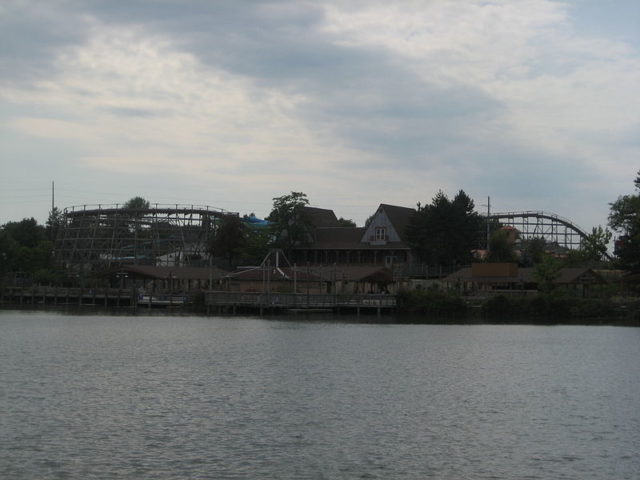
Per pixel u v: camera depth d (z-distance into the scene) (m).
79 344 85.50
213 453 38.72
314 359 73.00
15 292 173.88
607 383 59.75
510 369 67.12
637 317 124.94
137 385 57.28
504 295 131.50
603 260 169.50
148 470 35.97
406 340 91.50
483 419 46.59
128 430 42.94
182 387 56.53
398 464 37.31
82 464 36.66
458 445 40.62
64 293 168.50
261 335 97.50
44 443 40.03
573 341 91.44
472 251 178.50
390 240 183.12
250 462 37.34
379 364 69.69
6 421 44.53
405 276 167.75
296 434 42.56
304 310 143.75
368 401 51.78
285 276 152.38
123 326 111.62
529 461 37.91
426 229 170.62
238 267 174.38
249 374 63.09
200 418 46.06
